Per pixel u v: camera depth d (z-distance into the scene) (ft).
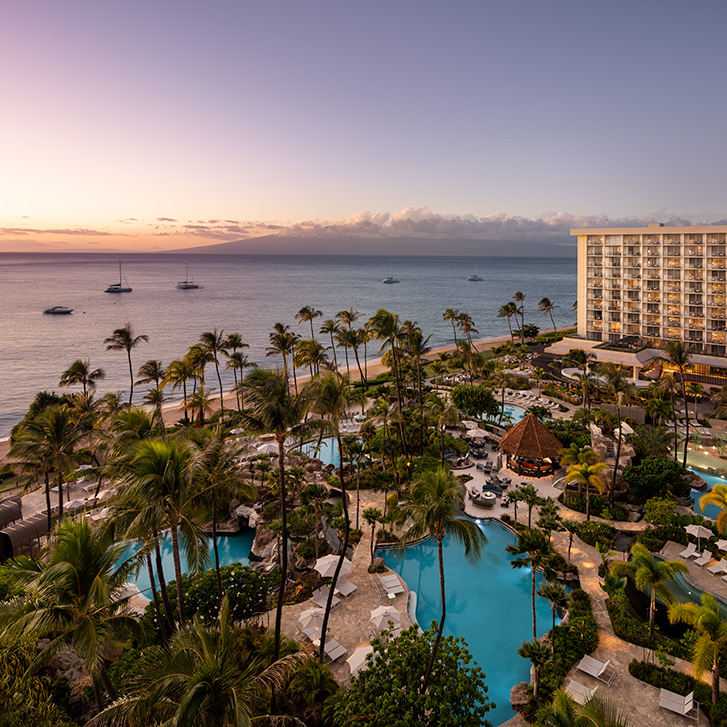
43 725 61.31
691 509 152.87
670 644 94.99
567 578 120.67
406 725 62.59
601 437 179.42
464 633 105.50
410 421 202.69
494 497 160.97
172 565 140.97
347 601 113.29
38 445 138.92
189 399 236.22
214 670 50.47
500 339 567.18
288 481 140.26
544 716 65.51
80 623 63.67
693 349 341.62
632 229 362.53
